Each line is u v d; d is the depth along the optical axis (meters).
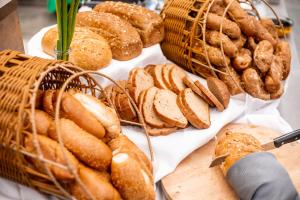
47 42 1.18
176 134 1.10
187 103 1.11
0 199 0.88
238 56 1.27
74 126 0.83
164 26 1.34
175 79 1.22
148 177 0.88
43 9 1.97
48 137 0.82
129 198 0.85
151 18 1.30
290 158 1.08
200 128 1.12
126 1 1.82
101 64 1.16
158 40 1.33
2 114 0.76
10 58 0.84
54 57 1.18
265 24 1.42
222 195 0.97
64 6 0.99
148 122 1.08
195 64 1.30
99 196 0.79
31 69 0.80
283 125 1.22
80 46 1.14
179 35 1.30
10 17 1.21
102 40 1.20
